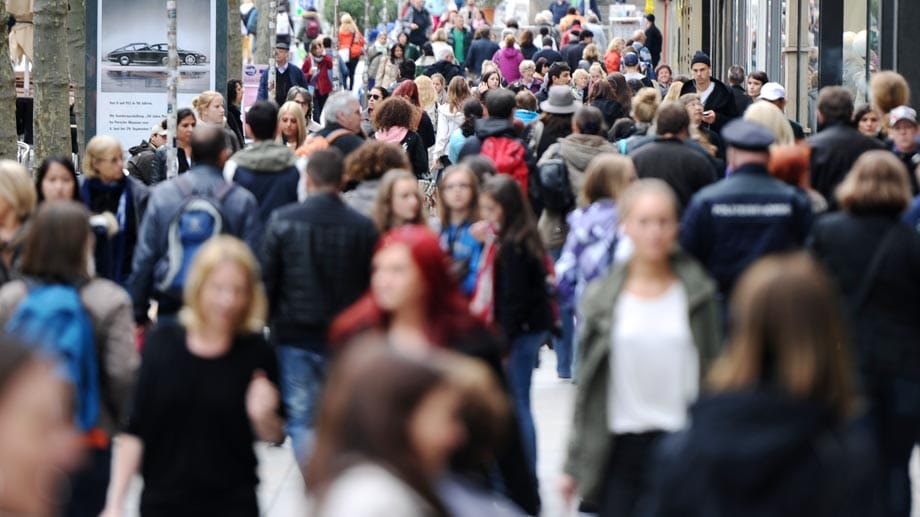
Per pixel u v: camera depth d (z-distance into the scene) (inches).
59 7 1936.5
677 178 1132.5
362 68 3924.7
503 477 717.9
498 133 1405.0
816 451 464.4
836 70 2265.0
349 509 369.1
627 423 735.7
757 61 3137.3
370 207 1103.6
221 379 713.0
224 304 709.9
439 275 699.4
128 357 765.9
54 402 369.7
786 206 887.1
